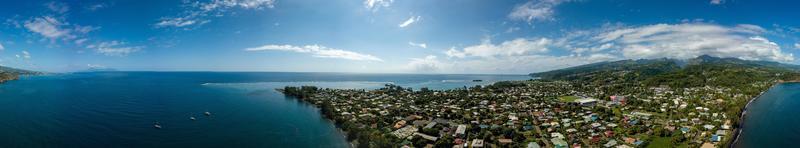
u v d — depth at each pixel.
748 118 147.38
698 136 109.25
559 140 107.38
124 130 121.56
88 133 116.44
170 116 147.62
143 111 159.62
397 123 129.88
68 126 124.88
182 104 186.62
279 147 105.06
